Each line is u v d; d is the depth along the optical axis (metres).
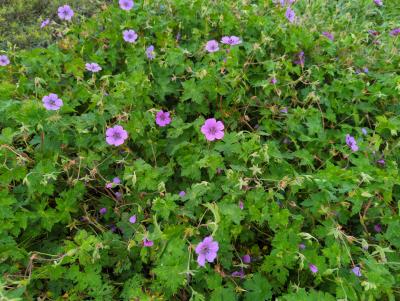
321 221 0.52
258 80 0.71
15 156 0.54
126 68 0.77
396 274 0.48
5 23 1.03
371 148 0.61
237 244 0.54
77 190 0.53
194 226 0.50
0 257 0.46
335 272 0.47
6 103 0.59
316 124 0.65
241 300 0.48
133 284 0.47
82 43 0.78
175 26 0.78
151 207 0.54
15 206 0.50
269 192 0.51
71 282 0.48
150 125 0.60
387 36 0.91
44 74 0.70
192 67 0.69
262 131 0.65
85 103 0.69
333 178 0.53
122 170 0.59
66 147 0.58
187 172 0.55
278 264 0.47
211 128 0.56
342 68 0.77
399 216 0.52
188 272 0.42
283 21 0.78
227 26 0.75
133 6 0.80
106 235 0.50
